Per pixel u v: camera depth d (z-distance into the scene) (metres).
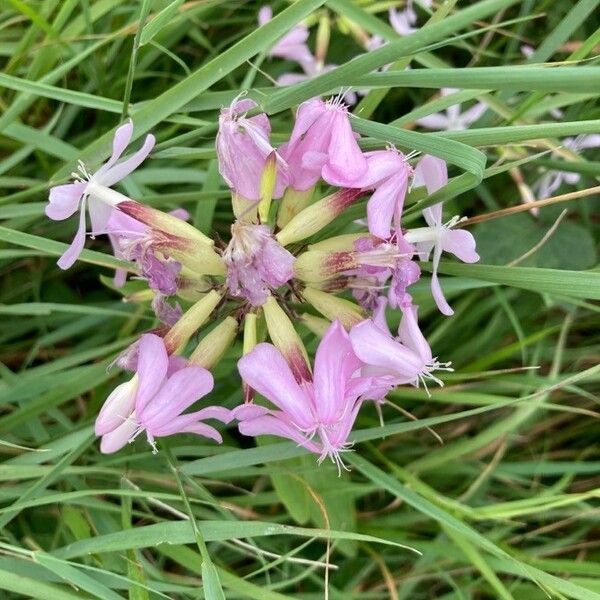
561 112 0.26
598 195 0.27
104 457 0.23
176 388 0.15
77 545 0.19
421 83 0.16
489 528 0.26
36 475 0.20
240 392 0.23
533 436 0.27
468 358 0.27
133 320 0.24
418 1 0.25
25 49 0.23
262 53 0.22
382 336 0.15
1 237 0.19
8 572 0.18
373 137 0.17
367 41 0.26
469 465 0.26
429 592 0.26
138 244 0.16
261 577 0.25
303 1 0.17
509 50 0.26
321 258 0.16
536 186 0.27
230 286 0.15
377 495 0.26
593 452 0.27
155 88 0.27
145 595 0.19
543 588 0.20
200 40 0.26
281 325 0.16
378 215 0.15
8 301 0.26
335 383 0.14
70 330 0.25
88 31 0.22
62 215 0.15
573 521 0.26
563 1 0.27
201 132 0.19
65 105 0.26
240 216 0.15
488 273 0.18
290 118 0.25
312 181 0.16
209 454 0.22
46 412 0.25
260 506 0.25
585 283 0.17
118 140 0.14
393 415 0.27
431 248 0.17
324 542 0.25
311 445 0.16
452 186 0.16
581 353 0.27
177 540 0.18
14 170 0.26
